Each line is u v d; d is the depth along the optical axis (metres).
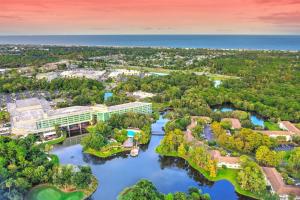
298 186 190.25
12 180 187.75
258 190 191.50
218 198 195.12
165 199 177.50
